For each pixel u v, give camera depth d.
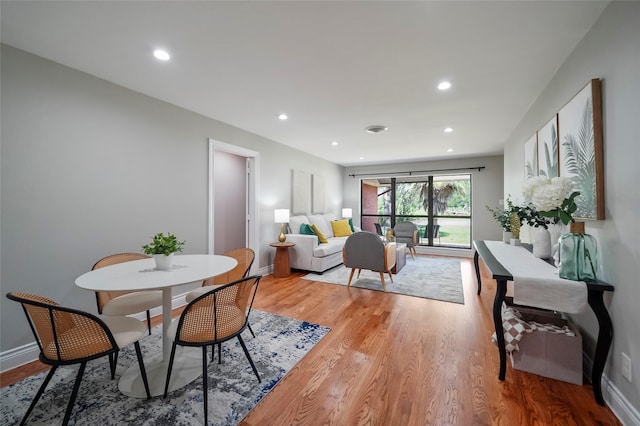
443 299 3.25
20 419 1.43
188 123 3.16
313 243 4.46
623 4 1.36
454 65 2.15
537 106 2.73
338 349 2.12
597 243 1.62
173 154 3.00
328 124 3.69
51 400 1.57
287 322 2.62
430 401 1.55
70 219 2.21
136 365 1.91
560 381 1.72
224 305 1.54
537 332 1.79
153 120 2.80
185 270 1.83
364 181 7.34
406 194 6.88
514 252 2.47
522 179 3.34
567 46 1.88
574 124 1.83
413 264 5.22
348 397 1.59
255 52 1.98
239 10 1.54
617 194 1.42
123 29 1.72
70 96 2.21
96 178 2.37
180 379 1.75
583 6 1.50
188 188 3.17
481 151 5.38
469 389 1.65
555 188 1.67
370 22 1.65
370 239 3.53
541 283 1.60
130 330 1.55
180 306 3.05
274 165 4.64
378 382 1.72
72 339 1.32
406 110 3.14
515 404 1.52
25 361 1.97
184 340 1.46
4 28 1.71
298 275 4.41
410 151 5.43
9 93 1.90
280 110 3.16
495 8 1.52
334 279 4.14
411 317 2.73
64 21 1.64
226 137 3.67
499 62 2.10
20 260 1.96
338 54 2.01
